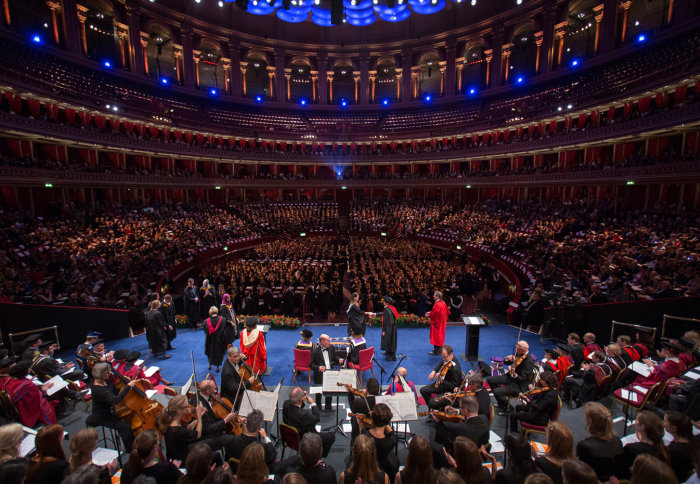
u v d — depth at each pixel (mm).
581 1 43469
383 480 4984
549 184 36156
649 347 10297
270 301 18406
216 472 4449
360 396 7145
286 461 5812
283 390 10609
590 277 17969
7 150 30297
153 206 37188
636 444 5488
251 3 42969
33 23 41594
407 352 13258
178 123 45469
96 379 7465
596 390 8844
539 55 48156
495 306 20656
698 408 7125
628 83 31969
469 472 4770
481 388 7484
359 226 42812
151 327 12742
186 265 27391
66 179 29469
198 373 11836
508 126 44438
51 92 31406
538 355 12922
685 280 15039
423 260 27078
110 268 21391
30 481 4961
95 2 43688
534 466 5285
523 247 26953
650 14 41344
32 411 7652
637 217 26391
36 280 18328
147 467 5113
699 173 23547
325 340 9852
